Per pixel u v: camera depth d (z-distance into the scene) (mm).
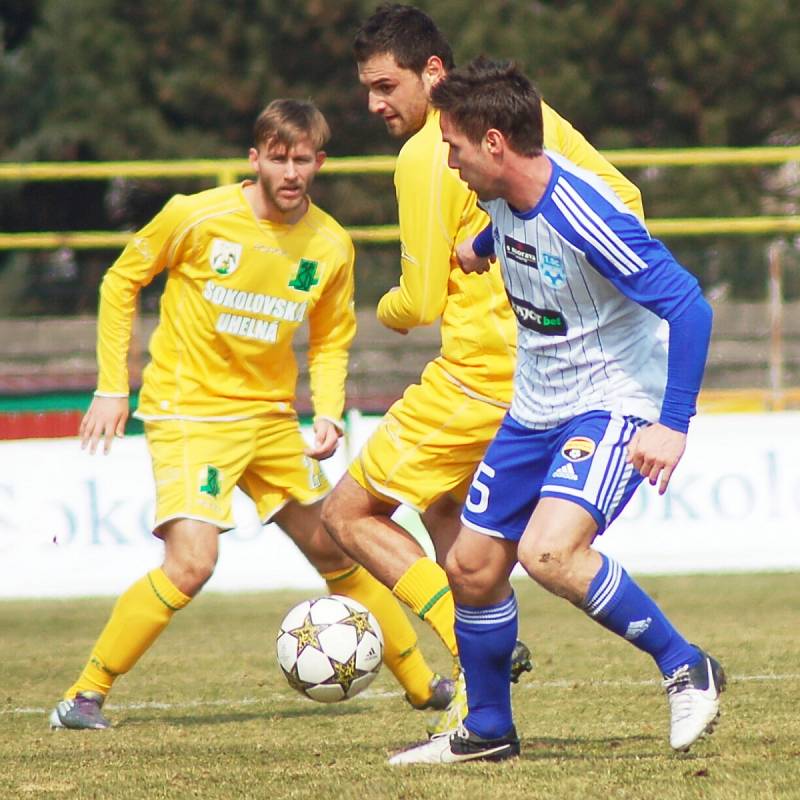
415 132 19688
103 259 88812
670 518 39312
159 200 98750
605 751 16531
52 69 99188
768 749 16047
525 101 14438
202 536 21109
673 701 15008
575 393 15133
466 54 92188
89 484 38312
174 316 21750
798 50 97125
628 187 19281
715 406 56375
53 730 20078
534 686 22625
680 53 95812
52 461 38281
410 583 18688
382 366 56719
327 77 96938
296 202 21359
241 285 21625
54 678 25625
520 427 15617
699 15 96875
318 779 15047
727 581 37562
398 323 19031
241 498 39062
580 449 14820
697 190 91750
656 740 17344
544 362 15289
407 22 19422
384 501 19297
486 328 18875
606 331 14977
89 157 98938
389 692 23594
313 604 19391
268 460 21984
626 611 14820
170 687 24312
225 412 21594
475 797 13641
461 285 18953
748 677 22672
